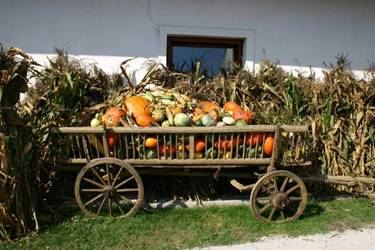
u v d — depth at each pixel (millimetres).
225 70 6125
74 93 5316
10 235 3982
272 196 4383
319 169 5754
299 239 4133
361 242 4105
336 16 6473
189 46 6367
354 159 5863
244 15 6203
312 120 5805
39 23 5738
